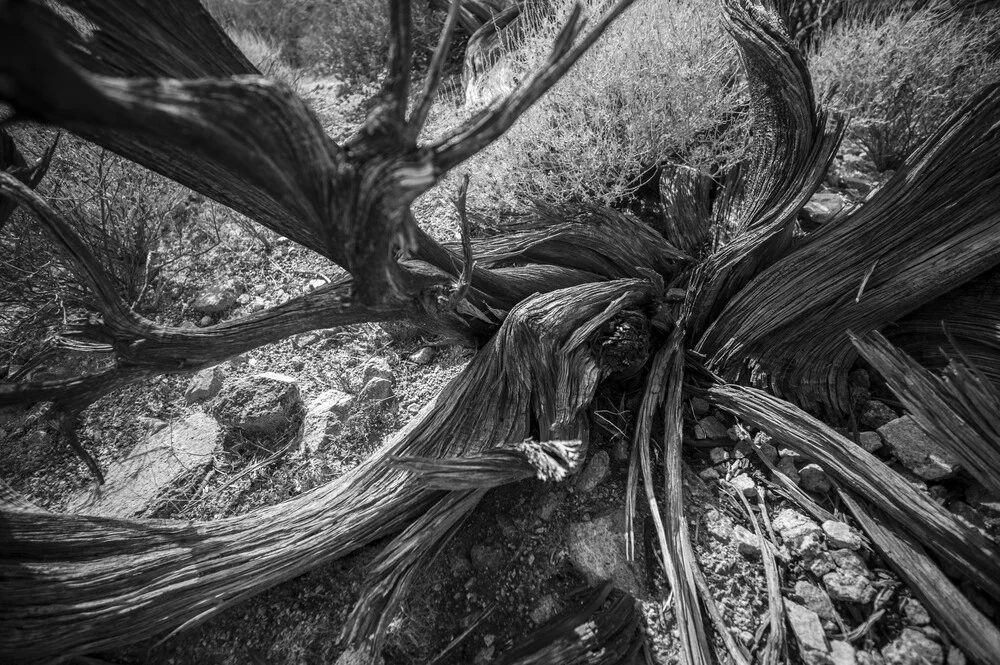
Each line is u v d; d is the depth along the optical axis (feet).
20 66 0.90
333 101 4.49
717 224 3.15
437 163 1.50
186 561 2.19
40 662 2.05
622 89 3.26
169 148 1.90
